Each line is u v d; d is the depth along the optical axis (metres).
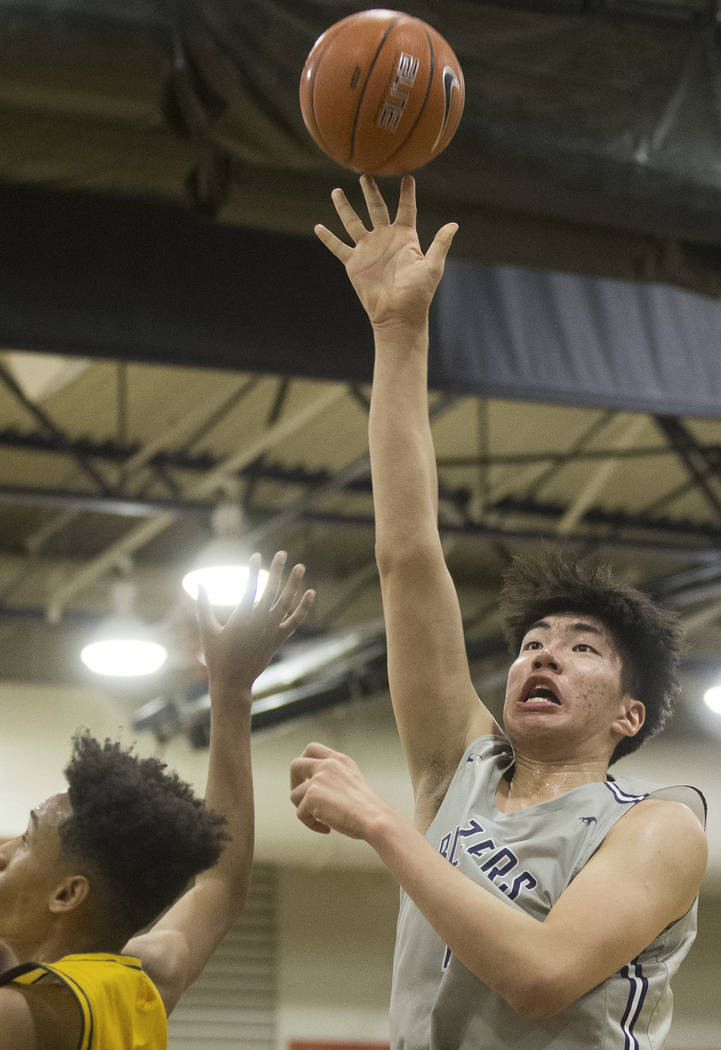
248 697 3.09
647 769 13.19
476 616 12.60
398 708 2.90
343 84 3.08
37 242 6.24
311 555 13.82
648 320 7.25
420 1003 2.51
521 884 2.43
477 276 6.99
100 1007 2.34
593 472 12.31
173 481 11.77
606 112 5.71
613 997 2.34
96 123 5.48
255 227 5.86
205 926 2.85
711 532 13.31
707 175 5.77
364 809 2.36
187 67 5.20
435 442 11.81
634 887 2.31
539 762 2.71
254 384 10.51
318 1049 14.50
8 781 12.20
